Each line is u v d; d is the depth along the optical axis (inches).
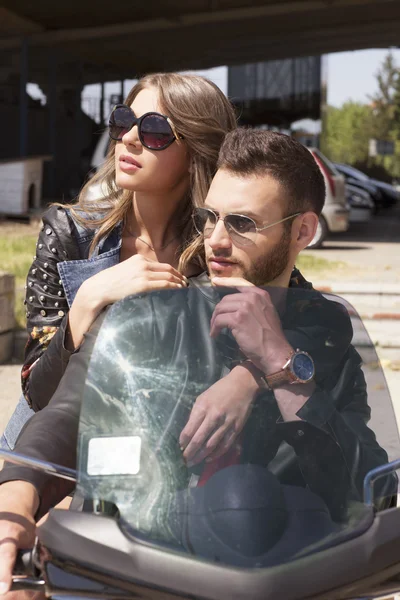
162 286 86.6
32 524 72.7
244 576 63.7
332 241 669.3
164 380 75.2
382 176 2974.9
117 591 65.1
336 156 3860.7
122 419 72.8
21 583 69.2
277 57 1317.7
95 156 741.9
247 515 68.7
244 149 85.8
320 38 1245.7
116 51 1239.5
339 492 75.4
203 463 72.9
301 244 89.8
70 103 1206.9
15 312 319.9
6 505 73.1
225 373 76.7
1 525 71.0
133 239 105.0
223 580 63.5
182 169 103.4
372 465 77.1
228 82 1338.6
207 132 102.2
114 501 69.5
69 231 101.7
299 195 86.8
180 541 66.9
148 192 102.4
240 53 1301.7
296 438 76.1
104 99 1239.5
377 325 340.5
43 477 76.9
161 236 105.3
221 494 70.1
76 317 87.4
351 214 859.4
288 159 86.0
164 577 64.1
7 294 296.4
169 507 69.2
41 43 1175.6
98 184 107.9
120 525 67.8
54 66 1183.6
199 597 63.2
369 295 369.4
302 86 1331.2
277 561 65.6
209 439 73.3
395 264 501.7
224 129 103.7
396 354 316.5
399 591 71.4
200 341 77.9
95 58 1229.1
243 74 1337.4
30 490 75.4
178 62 1322.6
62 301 100.0
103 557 65.7
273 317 80.8
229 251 86.3
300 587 64.5
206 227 88.1
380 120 3767.2
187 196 105.6
